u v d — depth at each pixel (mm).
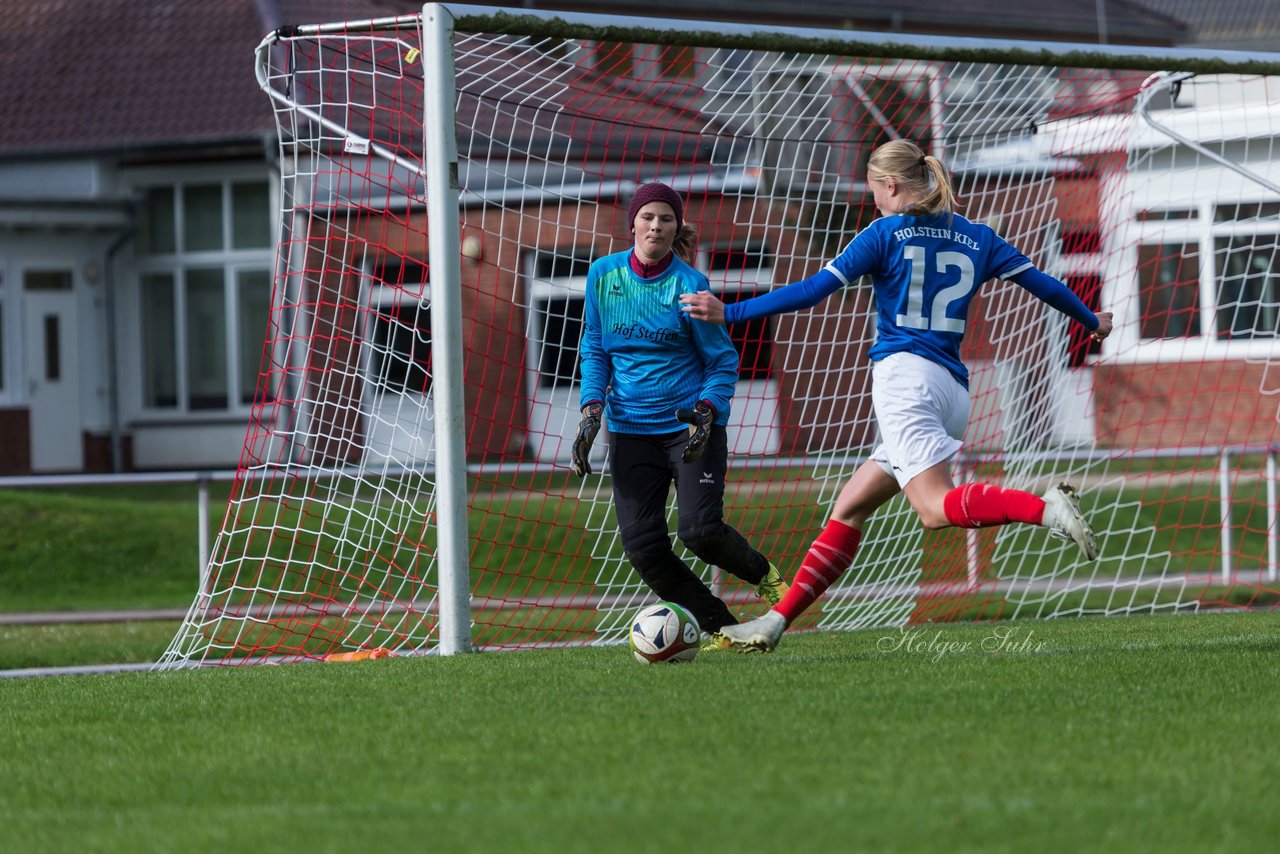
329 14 91250
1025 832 11352
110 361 88250
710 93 36406
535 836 11594
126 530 56094
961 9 109312
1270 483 41750
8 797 14125
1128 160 41094
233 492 30125
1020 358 40219
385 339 36500
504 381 57312
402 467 31312
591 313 23578
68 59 93188
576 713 17172
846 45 30234
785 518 38094
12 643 38719
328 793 13617
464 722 16906
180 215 88438
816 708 16953
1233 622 30500
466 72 30141
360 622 32875
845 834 11359
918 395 19812
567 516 45219
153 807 13477
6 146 87500
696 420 21984
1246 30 136625
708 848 11062
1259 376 64625
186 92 88500
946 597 37875
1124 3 120125
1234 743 14695
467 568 26188
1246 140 41750
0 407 87438
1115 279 42562
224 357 88875
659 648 21875
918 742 14891
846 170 39406
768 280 49812
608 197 58031
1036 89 36969
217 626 32969
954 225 20375
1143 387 64688
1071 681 18828
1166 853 10750
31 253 87562
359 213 30578
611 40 28234
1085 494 51844
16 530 55469
